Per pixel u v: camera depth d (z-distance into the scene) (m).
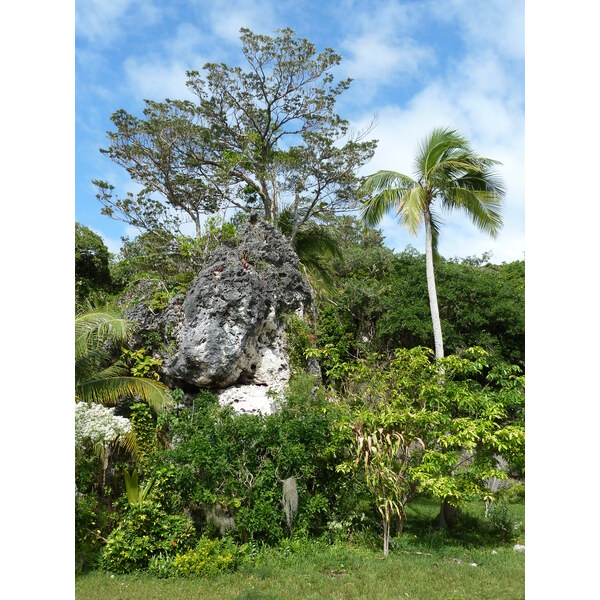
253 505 6.88
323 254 21.39
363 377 8.45
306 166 20.73
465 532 7.91
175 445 7.44
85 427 7.00
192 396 9.66
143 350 10.03
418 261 18.62
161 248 18.67
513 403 7.55
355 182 20.61
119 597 5.39
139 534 6.42
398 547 7.08
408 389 7.95
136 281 12.01
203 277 9.67
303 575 6.04
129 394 8.98
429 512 8.88
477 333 15.90
